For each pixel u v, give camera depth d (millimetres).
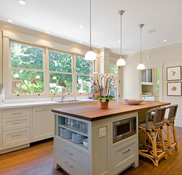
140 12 2506
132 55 5402
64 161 1879
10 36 2961
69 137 1929
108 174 1644
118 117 1787
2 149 2436
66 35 3627
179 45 4172
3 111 2455
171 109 2432
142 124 2373
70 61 4180
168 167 2039
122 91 5727
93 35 3635
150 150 2346
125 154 1881
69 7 2357
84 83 4527
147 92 6445
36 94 3395
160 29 3240
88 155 1504
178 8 2367
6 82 2904
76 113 1714
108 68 4883
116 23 2945
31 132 2771
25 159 2277
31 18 2740
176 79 4188
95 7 2355
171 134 3396
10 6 2322
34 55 3410
